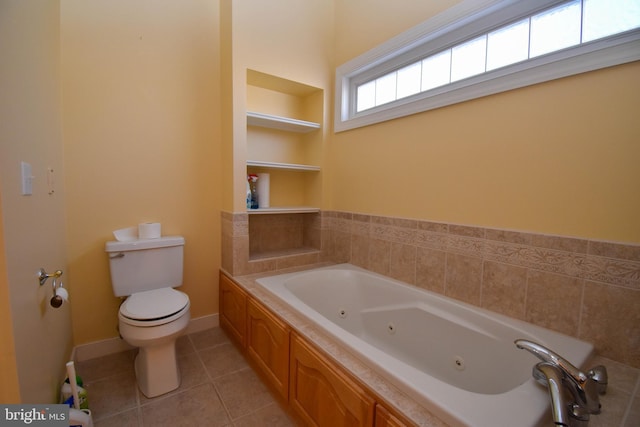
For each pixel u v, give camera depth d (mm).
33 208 1093
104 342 1955
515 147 1411
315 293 2074
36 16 1211
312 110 2596
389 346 1868
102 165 1874
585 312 1235
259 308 1714
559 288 1300
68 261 1804
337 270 2207
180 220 2174
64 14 1710
